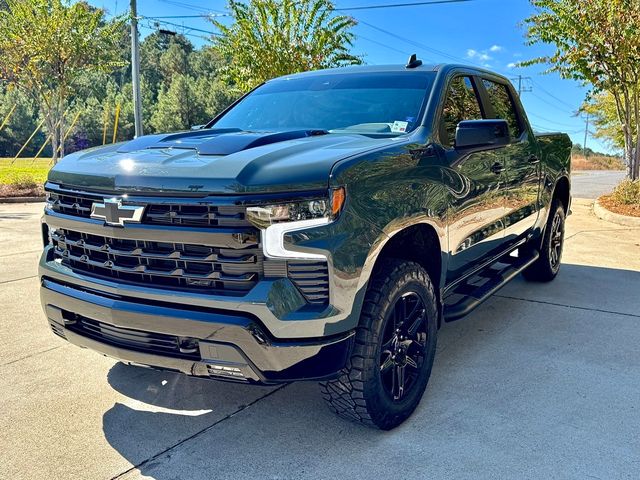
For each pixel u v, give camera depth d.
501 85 4.49
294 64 13.66
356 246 2.35
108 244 2.49
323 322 2.27
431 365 3.04
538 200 4.84
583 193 17.47
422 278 2.83
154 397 3.18
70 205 2.66
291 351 2.26
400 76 3.67
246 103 4.07
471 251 3.55
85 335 2.69
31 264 6.33
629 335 4.15
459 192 3.21
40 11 15.73
